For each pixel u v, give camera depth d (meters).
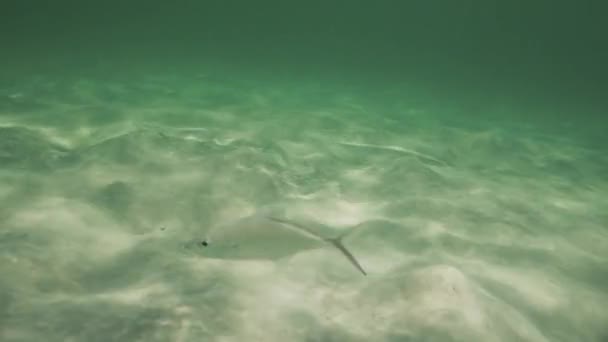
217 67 22.77
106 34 43.06
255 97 13.22
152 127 7.57
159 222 4.31
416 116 13.11
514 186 6.83
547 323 3.36
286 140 7.80
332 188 5.73
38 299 2.90
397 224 4.82
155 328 2.72
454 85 26.83
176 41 44.69
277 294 3.28
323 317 3.07
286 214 4.79
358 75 27.38
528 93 25.64
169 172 5.36
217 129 8.15
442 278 3.39
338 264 3.81
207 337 2.71
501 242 4.67
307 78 22.00
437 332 2.92
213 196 4.95
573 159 9.48
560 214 5.82
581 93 28.70
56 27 45.53
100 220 4.14
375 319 3.08
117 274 3.37
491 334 2.94
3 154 5.29
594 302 3.73
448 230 4.81
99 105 8.98
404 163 6.77
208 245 2.79
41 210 4.09
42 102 8.68
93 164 5.30
